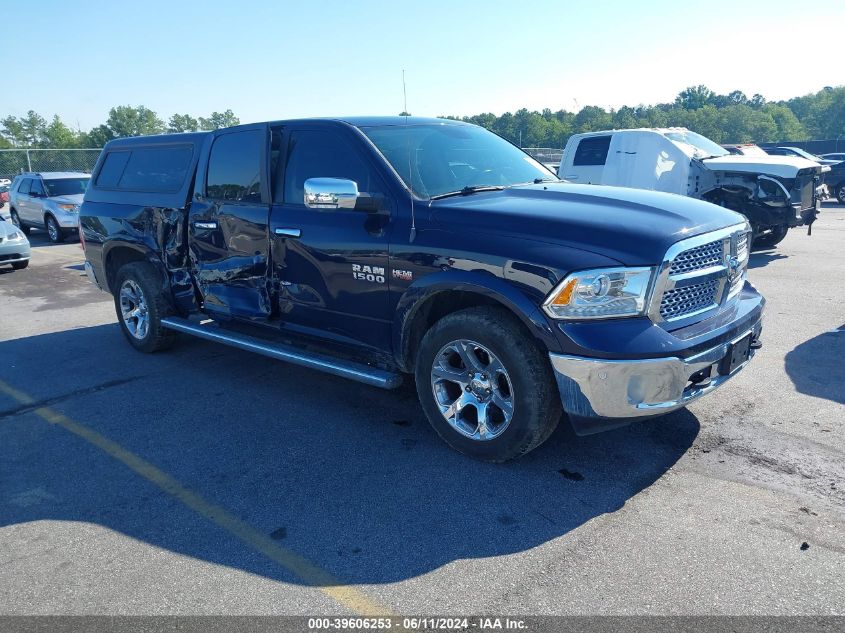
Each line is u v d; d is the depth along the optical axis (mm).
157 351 6535
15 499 3795
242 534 3346
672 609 2652
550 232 3602
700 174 11359
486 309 3787
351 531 3324
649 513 3357
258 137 5082
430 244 3926
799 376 5176
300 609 2762
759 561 2930
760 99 145750
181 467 4113
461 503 3541
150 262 6207
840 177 22547
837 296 7871
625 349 3328
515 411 3682
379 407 4961
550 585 2836
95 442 4531
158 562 3133
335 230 4434
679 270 3570
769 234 11688
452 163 4660
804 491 3500
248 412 4957
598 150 12469
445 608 2729
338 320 4582
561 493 3594
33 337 7523
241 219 5113
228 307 5441
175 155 5969
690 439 4152
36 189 17625
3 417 5051
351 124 4648
